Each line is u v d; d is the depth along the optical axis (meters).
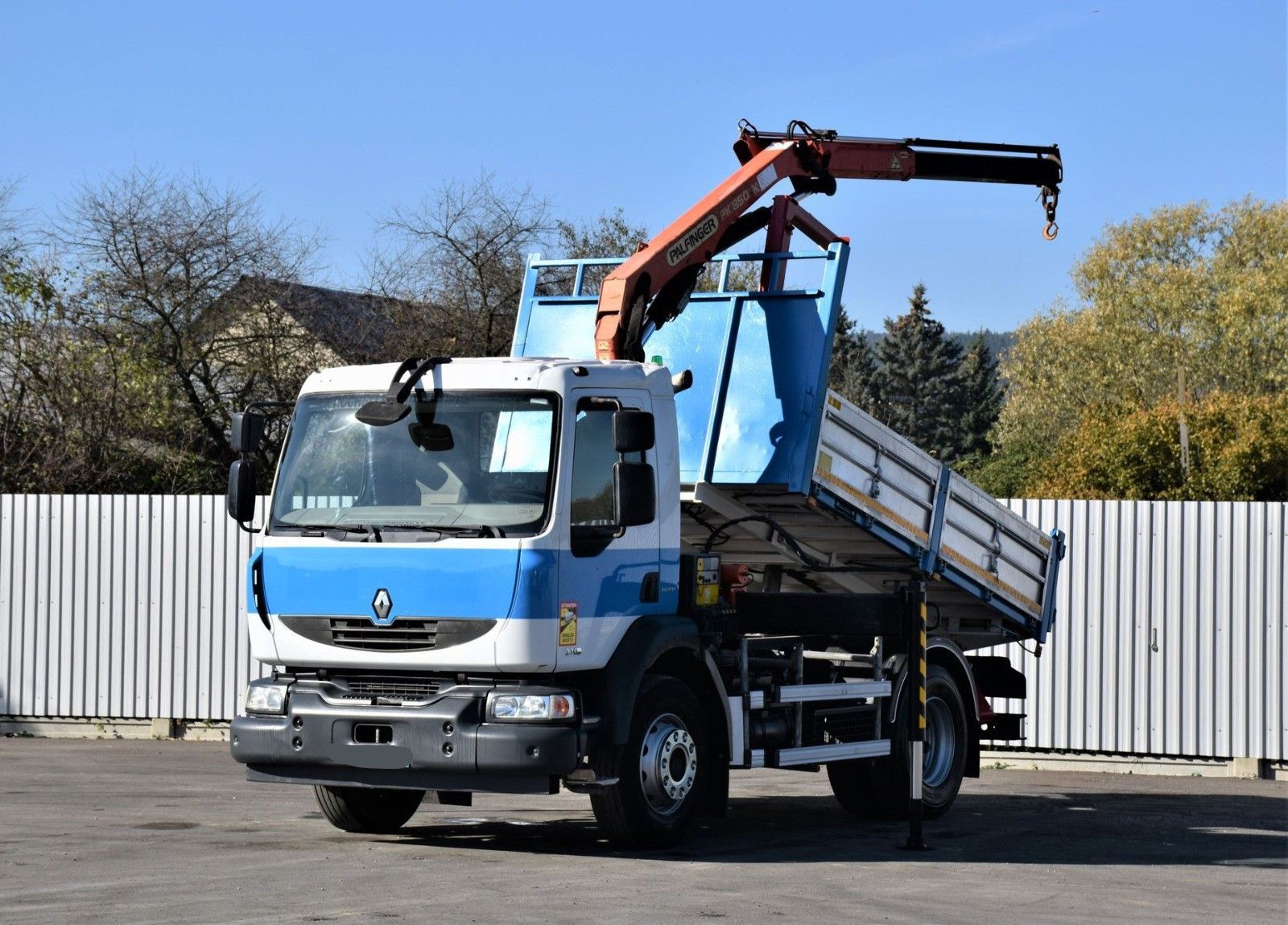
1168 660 16.62
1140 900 8.73
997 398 98.06
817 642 12.23
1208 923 8.05
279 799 13.02
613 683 9.74
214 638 18.66
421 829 11.17
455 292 34.25
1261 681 16.34
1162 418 40.62
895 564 12.65
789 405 11.11
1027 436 63.81
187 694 18.66
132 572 18.83
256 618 9.98
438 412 9.80
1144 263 67.56
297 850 10.02
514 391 9.68
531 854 9.97
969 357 100.38
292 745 9.76
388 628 9.52
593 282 12.30
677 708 10.27
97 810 12.22
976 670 14.30
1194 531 16.61
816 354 11.06
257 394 32.31
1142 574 16.72
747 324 11.41
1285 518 16.36
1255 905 8.70
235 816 11.89
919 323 101.44
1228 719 16.42
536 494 9.45
